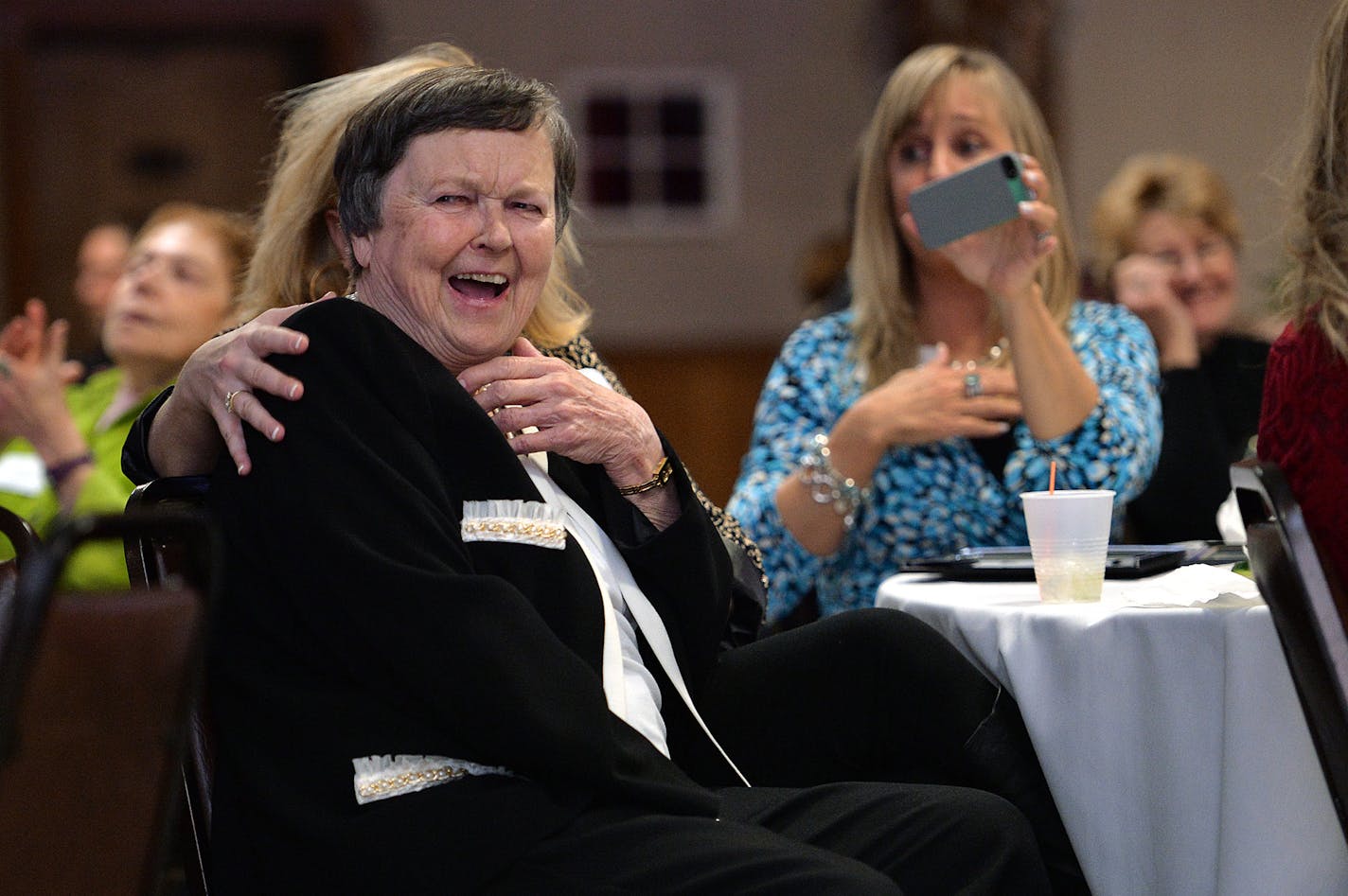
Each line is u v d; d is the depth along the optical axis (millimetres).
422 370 6246
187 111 31969
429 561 5758
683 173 33094
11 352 11680
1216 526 11273
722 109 32906
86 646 4230
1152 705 6461
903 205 10469
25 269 31234
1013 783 7031
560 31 32406
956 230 9477
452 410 6207
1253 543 5816
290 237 7793
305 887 5574
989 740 7090
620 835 5605
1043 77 29469
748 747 7457
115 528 4168
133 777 4336
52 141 31547
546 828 5578
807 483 9883
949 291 10562
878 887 5391
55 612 4180
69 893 4238
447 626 5617
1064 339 9922
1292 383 6188
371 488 5836
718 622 7086
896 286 10648
